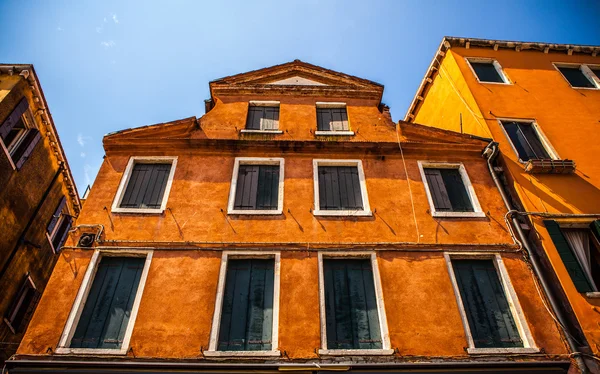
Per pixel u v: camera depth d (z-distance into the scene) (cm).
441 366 746
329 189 1068
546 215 1009
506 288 886
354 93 1363
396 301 848
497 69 1526
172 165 1093
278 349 772
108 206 990
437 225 992
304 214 994
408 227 983
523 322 831
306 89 1360
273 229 960
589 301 862
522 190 1077
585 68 1553
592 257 974
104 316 816
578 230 1006
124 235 934
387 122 1270
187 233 944
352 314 841
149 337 777
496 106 1340
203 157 1117
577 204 1041
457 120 1443
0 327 1269
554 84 1452
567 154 1189
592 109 1352
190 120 1199
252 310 838
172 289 846
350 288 882
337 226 973
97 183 1037
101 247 905
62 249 902
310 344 782
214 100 1368
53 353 750
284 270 887
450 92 1530
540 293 878
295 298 845
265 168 1112
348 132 1223
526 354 781
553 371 762
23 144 1394
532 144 1233
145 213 976
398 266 905
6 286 1307
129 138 1127
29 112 1415
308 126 1246
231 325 814
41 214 1514
